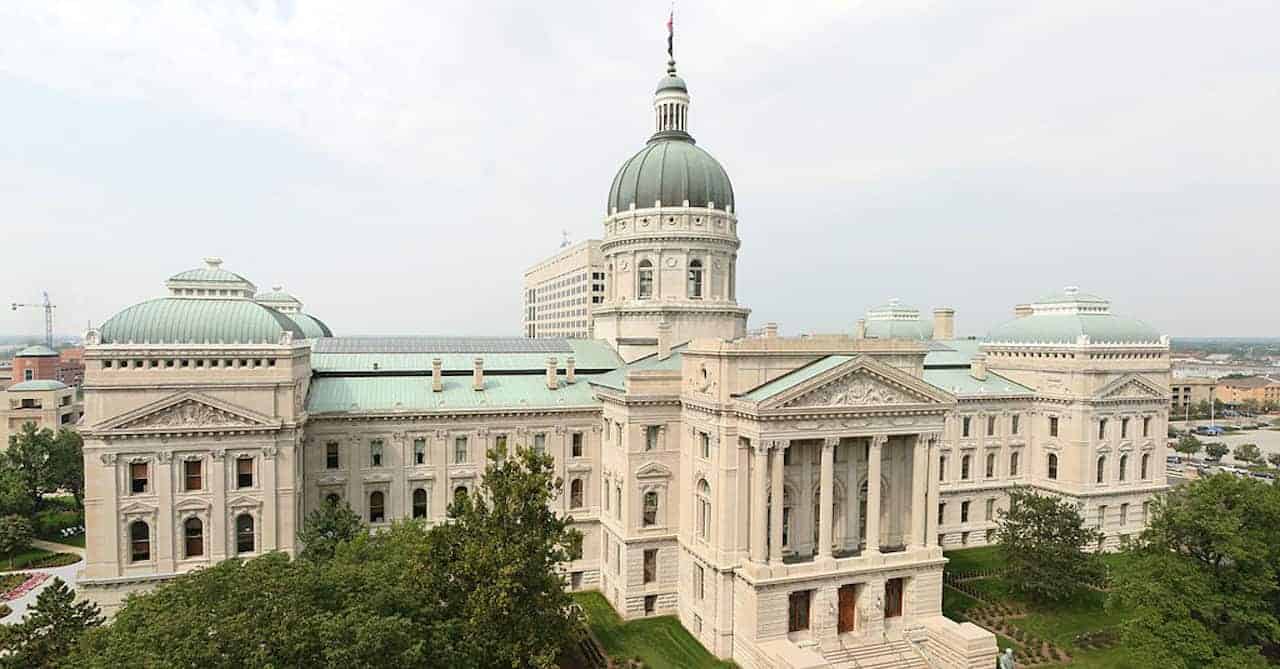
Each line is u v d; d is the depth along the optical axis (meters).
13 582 70.12
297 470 59.69
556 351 83.50
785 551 59.75
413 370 75.00
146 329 54.88
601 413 71.88
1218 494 51.75
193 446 55.38
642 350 82.31
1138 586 50.69
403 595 41.62
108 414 53.56
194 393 54.97
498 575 43.53
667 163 83.25
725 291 85.00
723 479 55.59
